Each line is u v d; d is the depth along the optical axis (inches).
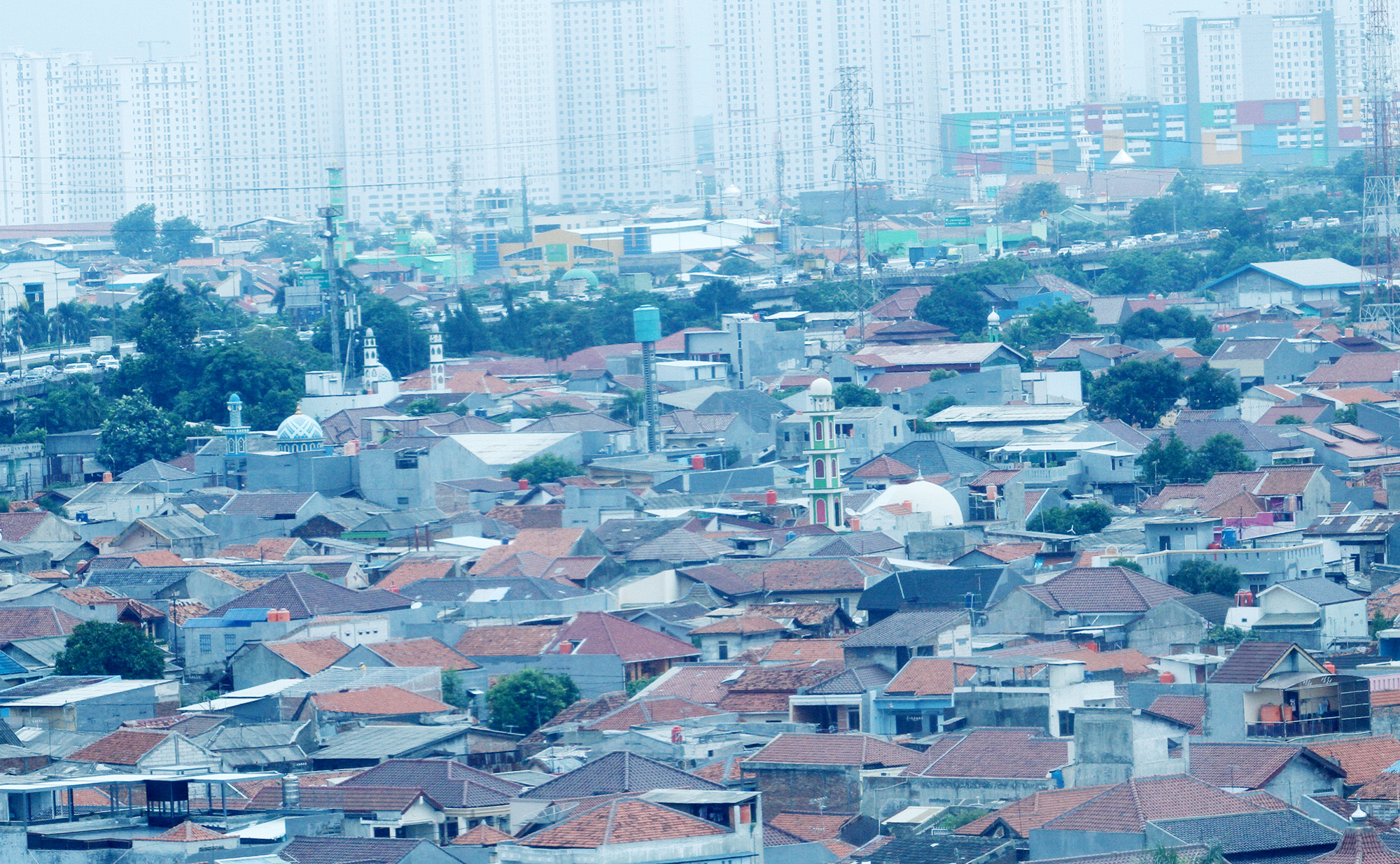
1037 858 7568.9
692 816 7559.1
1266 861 7209.6
